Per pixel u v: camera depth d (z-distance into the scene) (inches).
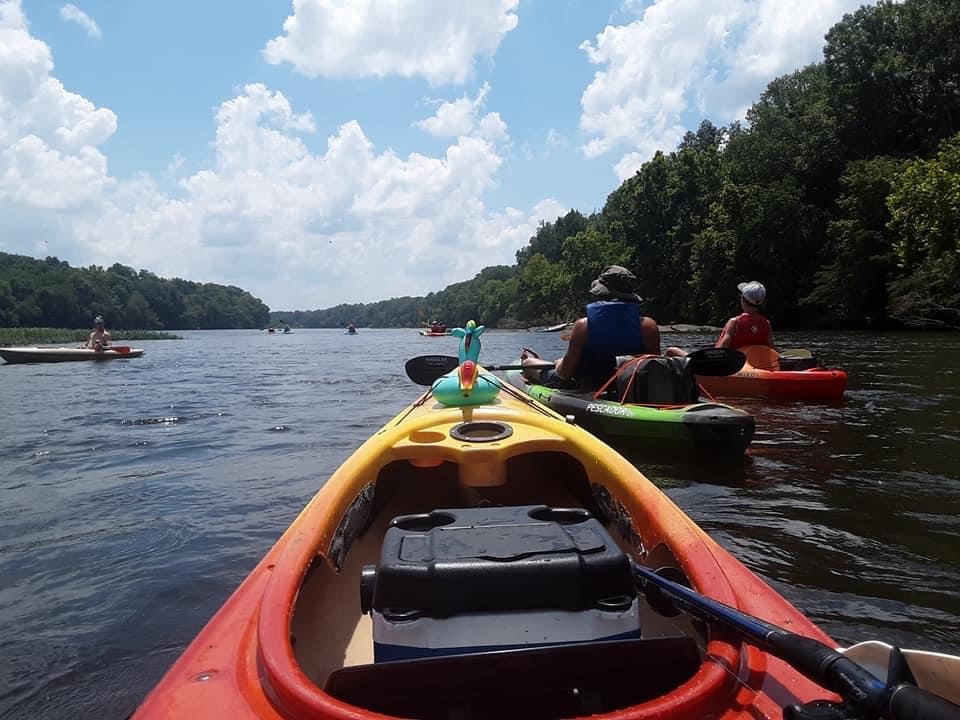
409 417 142.9
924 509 163.6
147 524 167.9
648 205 1961.1
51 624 116.9
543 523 73.6
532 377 308.2
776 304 1517.0
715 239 1578.5
